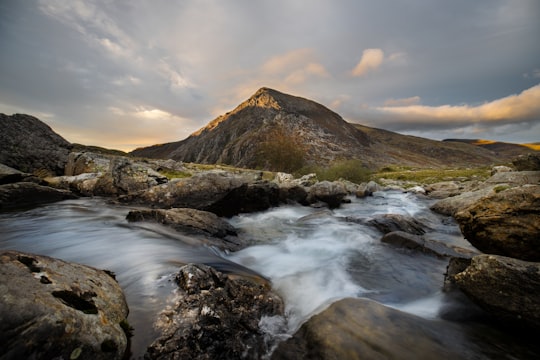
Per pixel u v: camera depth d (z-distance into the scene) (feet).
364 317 18.60
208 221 44.80
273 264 34.24
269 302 21.61
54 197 61.62
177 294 19.58
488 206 29.22
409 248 39.50
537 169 78.74
